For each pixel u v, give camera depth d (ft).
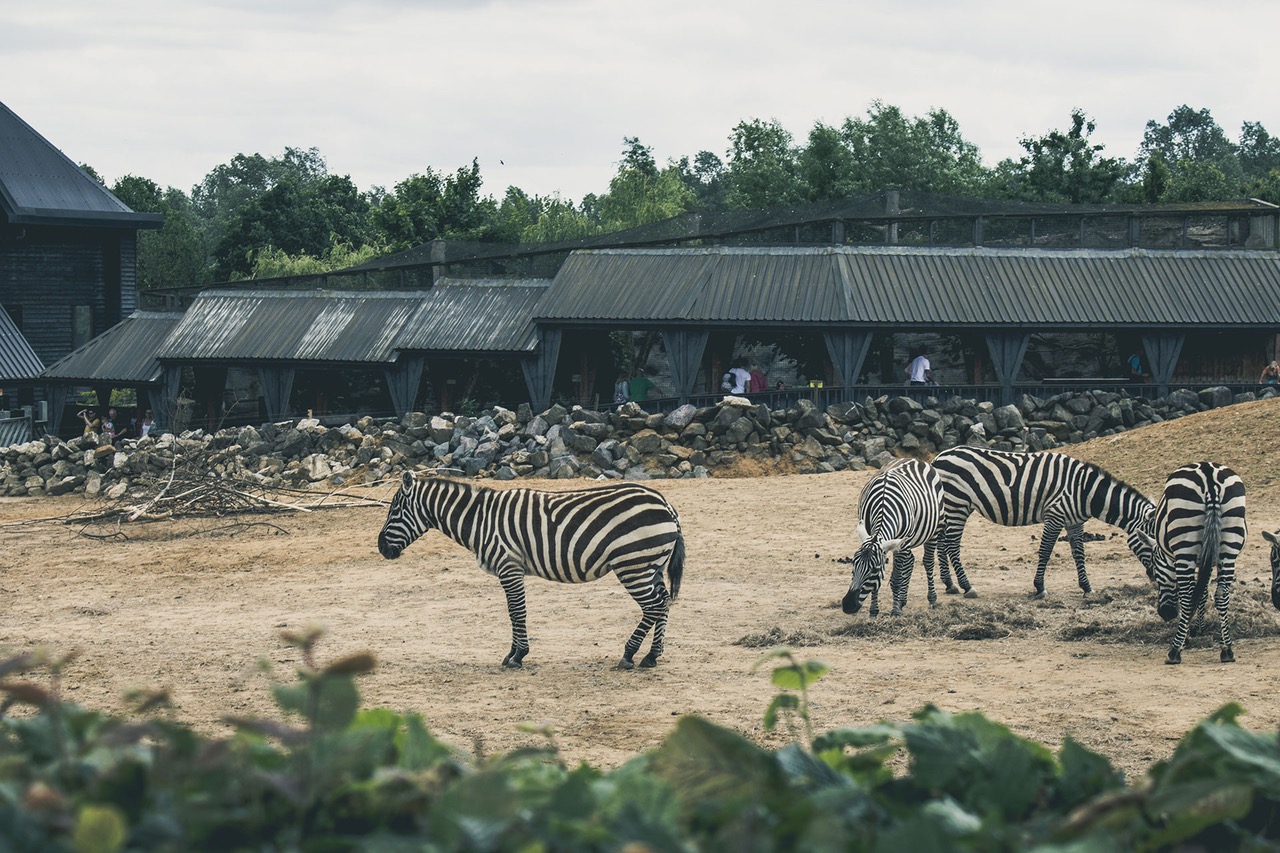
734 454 96.37
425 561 68.03
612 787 11.24
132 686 42.57
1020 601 52.26
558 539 42.93
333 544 74.69
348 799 10.53
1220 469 41.78
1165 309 107.86
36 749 11.35
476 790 9.65
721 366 124.98
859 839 9.95
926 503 49.67
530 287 124.47
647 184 262.67
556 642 48.03
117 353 141.69
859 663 42.55
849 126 204.74
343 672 9.97
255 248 261.65
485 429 104.01
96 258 168.35
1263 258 113.39
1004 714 35.35
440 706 38.34
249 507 89.04
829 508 78.13
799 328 107.45
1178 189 180.55
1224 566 41.16
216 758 9.50
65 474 110.83
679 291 112.57
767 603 54.03
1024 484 52.34
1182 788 10.21
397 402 122.72
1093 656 42.52
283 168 583.17
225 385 145.69
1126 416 103.04
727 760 11.04
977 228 114.52
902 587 50.34
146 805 9.80
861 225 115.03
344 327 128.06
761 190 203.10
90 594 63.41
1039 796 12.04
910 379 111.75
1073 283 110.52
